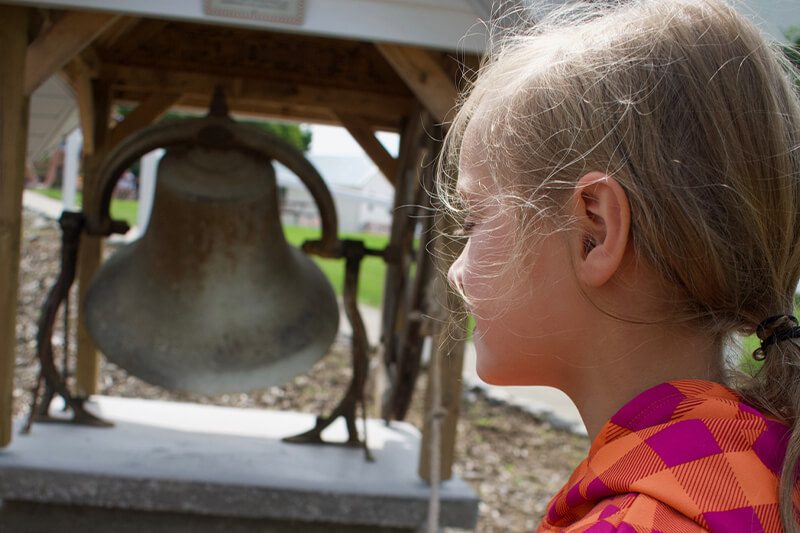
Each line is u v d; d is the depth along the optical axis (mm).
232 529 3154
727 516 578
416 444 3670
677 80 680
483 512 4840
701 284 671
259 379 2920
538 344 739
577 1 903
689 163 664
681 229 656
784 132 704
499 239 755
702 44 696
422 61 2580
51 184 20875
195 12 2338
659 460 617
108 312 2963
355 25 2363
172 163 2900
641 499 599
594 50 716
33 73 2721
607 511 608
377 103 3926
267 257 2953
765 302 695
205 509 3033
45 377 3420
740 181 668
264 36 3906
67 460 3068
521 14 975
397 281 3678
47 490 2992
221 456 3283
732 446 619
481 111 804
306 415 4016
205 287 2863
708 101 674
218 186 2848
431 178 3053
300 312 3057
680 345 702
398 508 3049
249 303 2918
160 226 2873
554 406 6957
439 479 3082
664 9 729
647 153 662
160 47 3904
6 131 2680
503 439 6145
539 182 715
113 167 3043
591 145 680
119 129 3980
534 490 5254
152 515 3145
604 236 686
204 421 3770
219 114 2939
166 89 3902
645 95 675
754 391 698
